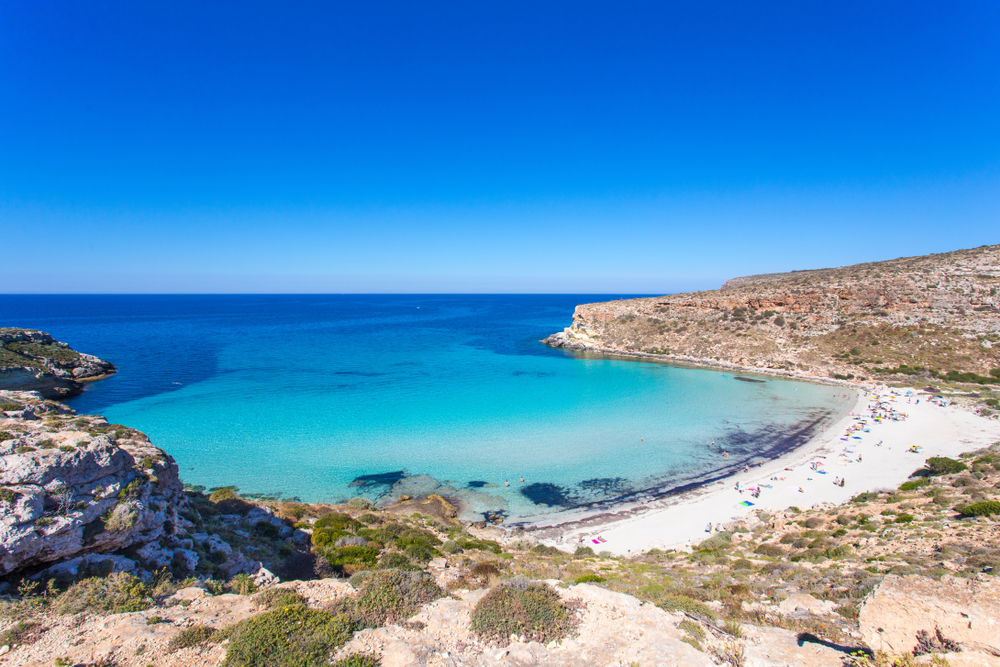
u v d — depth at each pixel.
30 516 10.80
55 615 9.90
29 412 18.30
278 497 30.02
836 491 30.08
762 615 11.04
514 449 38.91
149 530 13.41
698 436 42.47
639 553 23.19
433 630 9.80
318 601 11.27
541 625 9.75
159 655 8.66
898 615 7.38
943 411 46.97
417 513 27.38
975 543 16.38
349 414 48.44
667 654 8.63
